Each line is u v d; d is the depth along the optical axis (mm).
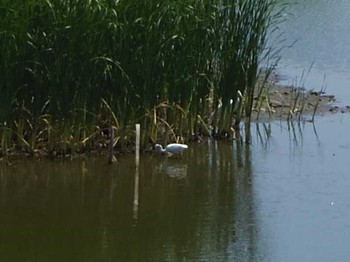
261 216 12562
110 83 14469
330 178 14039
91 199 13062
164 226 12172
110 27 14125
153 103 14734
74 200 13008
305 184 13781
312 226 12242
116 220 12352
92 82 14234
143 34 14367
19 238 11703
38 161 14219
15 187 13430
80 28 13914
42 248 11438
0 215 12422
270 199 13172
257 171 14367
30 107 14219
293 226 12234
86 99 14289
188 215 12578
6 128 14086
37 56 13930
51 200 12992
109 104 14594
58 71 14000
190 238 11836
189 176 14109
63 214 12508
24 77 14078
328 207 12867
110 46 14312
